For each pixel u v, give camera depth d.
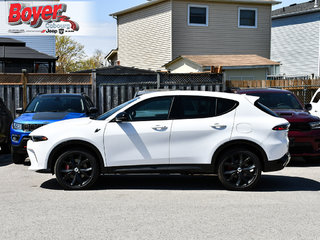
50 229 5.00
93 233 4.85
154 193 6.96
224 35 29.80
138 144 7.07
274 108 10.80
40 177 8.41
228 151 7.12
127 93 14.80
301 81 18.06
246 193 7.01
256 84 16.66
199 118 7.16
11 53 23.23
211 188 7.41
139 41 32.62
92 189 7.27
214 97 7.27
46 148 7.10
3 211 5.80
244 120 7.14
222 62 24.89
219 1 29.39
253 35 30.59
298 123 9.79
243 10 30.25
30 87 14.28
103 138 7.07
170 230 4.97
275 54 39.16
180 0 28.56
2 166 9.79
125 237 4.71
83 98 11.38
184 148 7.08
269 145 7.09
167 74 14.93
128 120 7.16
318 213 5.77
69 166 7.20
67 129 7.14
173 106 7.22
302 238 4.73
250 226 5.15
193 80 15.12
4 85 14.14
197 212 5.77
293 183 7.91
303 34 36.19
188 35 28.94
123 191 7.10
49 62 24.19
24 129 9.80
